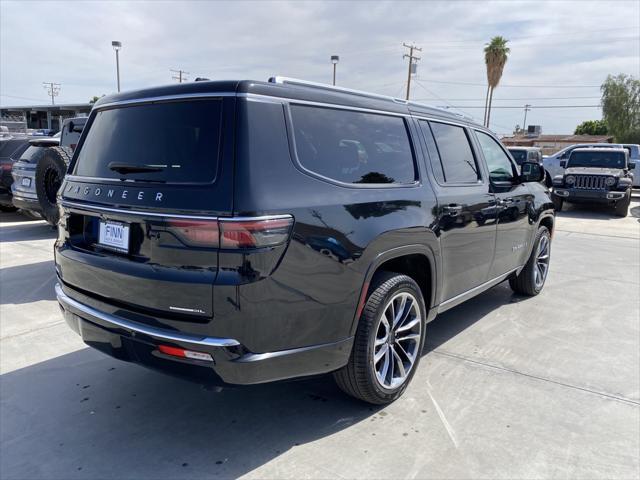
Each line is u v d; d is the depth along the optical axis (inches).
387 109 131.3
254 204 90.6
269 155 96.0
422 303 133.0
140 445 109.9
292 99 104.8
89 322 109.7
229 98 95.7
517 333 176.9
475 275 165.0
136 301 99.3
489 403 128.3
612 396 132.7
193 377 95.8
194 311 92.0
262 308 92.7
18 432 114.4
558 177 553.9
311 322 101.7
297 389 136.1
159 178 99.4
